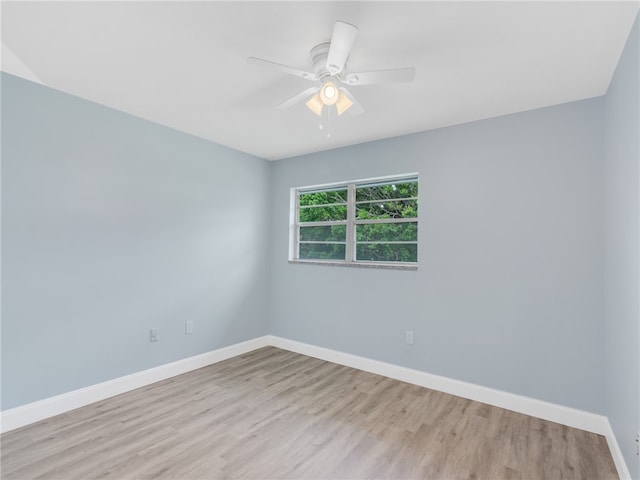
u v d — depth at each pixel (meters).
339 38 1.47
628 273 1.66
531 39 1.68
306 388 2.88
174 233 3.12
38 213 2.29
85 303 2.52
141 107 2.64
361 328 3.36
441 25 1.58
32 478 1.72
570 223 2.37
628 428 1.68
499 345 2.61
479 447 2.05
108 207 2.66
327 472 1.82
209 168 3.43
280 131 3.11
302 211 4.09
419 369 2.99
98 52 1.88
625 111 1.71
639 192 1.47
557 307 2.40
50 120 2.34
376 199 3.47
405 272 3.09
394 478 1.78
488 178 2.69
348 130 3.04
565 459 1.95
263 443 2.07
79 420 2.29
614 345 1.97
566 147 2.39
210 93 2.38
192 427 2.24
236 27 1.64
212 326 3.47
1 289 2.14
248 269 3.88
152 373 2.94
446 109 2.54
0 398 2.13
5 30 1.67
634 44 1.53
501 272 2.62
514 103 2.43
